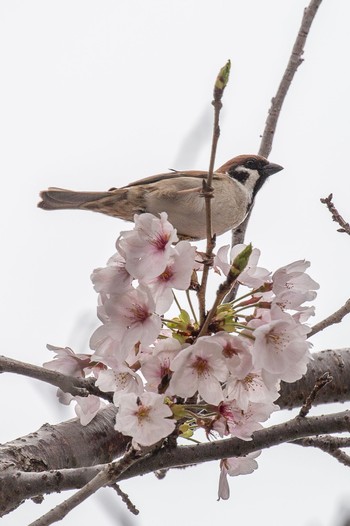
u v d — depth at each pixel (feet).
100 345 19.86
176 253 19.43
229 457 22.31
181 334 20.11
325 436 26.43
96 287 19.71
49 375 20.21
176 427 20.92
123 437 27.43
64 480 22.36
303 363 19.57
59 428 26.86
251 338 19.33
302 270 19.86
